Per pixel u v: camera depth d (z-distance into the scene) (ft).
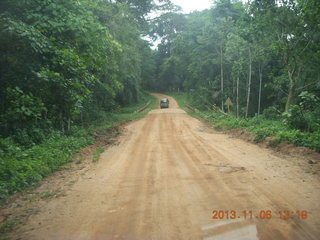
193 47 130.82
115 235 12.77
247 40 59.67
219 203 16.38
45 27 33.99
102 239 12.44
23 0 32.35
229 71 104.78
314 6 43.65
